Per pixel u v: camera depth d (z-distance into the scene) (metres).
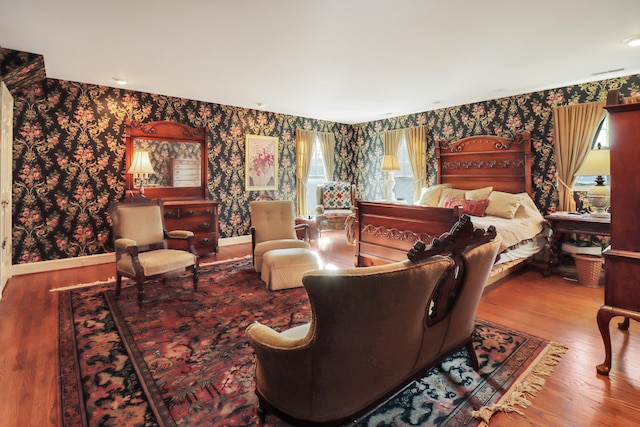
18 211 4.03
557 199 4.57
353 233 5.22
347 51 3.25
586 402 1.79
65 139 4.29
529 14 2.52
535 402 1.79
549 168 4.63
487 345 2.39
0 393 1.83
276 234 4.17
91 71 3.86
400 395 1.85
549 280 3.93
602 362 2.18
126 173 4.73
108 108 4.57
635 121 1.89
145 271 3.04
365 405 1.46
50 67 3.71
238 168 5.89
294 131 6.55
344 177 7.33
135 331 2.58
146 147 4.85
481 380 1.98
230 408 1.73
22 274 4.07
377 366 1.41
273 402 1.48
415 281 1.32
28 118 4.04
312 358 1.31
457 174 5.42
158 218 3.70
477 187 5.18
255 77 4.07
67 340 2.43
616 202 1.98
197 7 2.42
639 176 1.90
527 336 2.53
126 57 3.40
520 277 4.05
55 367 2.09
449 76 4.01
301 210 6.62
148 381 1.95
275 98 5.16
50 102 4.16
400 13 2.51
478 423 1.64
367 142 7.16
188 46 3.12
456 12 2.49
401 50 3.22
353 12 2.50
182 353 2.27
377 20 2.62
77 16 2.54
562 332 2.60
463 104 5.50
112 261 4.67
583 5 2.38
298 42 3.04
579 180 4.44
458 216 3.19
